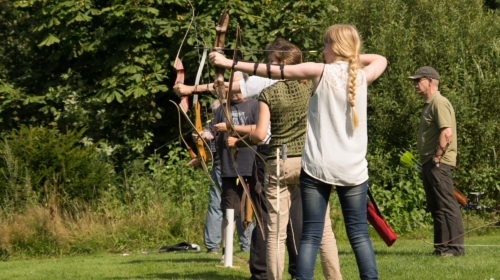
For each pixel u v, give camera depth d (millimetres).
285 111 10273
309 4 28734
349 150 8594
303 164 8773
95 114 28828
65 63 30625
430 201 16188
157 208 23594
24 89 29922
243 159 13438
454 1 30828
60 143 24297
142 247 22375
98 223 22922
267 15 28656
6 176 23203
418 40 29828
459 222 15906
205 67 26750
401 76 28406
